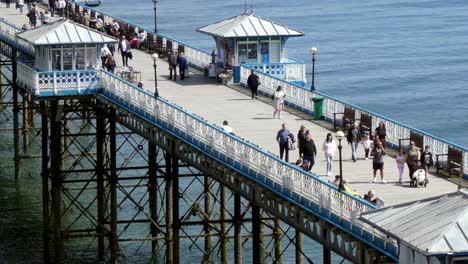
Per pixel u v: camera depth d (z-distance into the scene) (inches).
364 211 2298.2
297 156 2977.4
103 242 3599.9
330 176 2787.9
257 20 4060.0
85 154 3855.8
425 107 6043.3
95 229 3558.1
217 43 4116.6
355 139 2935.5
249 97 3720.5
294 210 2578.7
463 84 6707.7
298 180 2551.7
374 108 6067.9
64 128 4207.7
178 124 3100.4
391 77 6988.2
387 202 2549.2
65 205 3988.7
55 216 3563.0
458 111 5905.5
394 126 3088.1
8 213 4013.3
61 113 3622.0
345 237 2386.8
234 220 3248.0
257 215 2783.0
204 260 3479.3
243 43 4015.8
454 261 2032.5
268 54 4040.4
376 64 7524.6
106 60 3927.2
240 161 2785.4
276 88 3654.0
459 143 5275.6
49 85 3602.4
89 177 4343.0
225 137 2851.9
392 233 2096.5
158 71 4202.8
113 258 3486.7
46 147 3666.3
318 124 3336.6
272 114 3459.6
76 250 3661.4
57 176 3614.7
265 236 3403.1
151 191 3585.1
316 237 2501.2
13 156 4781.0
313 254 3447.3
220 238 3464.6
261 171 2694.4
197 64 4303.6
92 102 3713.1
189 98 3698.3
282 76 4013.3
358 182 2736.2
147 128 3316.9
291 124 3334.2
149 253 3599.9
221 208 3474.4
